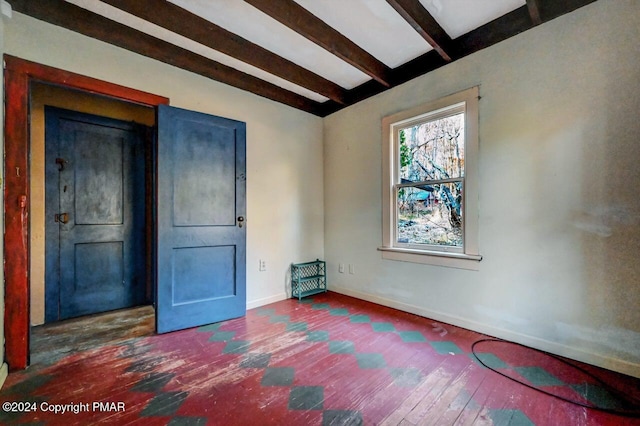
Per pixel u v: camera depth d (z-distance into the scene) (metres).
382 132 3.23
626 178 1.80
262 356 2.07
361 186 3.48
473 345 2.22
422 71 2.81
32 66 2.00
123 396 1.62
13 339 1.86
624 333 1.81
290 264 3.59
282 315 2.94
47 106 2.73
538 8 2.01
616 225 1.83
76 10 2.13
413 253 2.93
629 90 1.78
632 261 1.78
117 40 2.31
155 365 1.95
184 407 1.52
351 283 3.61
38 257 2.68
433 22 2.27
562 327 2.04
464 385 1.71
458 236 2.66
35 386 1.71
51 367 1.92
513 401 1.56
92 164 3.00
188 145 2.65
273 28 2.39
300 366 1.93
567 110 2.00
